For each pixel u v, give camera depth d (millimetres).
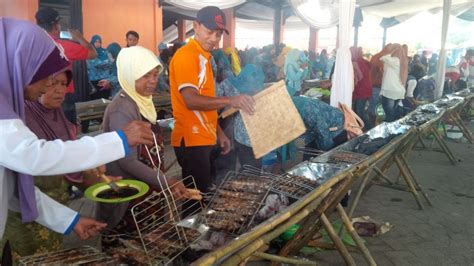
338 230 3834
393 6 14242
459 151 7336
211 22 2697
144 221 2219
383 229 3945
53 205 1617
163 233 1870
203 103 2639
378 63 8781
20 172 1236
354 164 3059
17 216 1781
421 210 4535
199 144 2887
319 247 3398
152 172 2154
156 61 2264
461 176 5887
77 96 7020
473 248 3664
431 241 3781
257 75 3750
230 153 3842
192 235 1858
